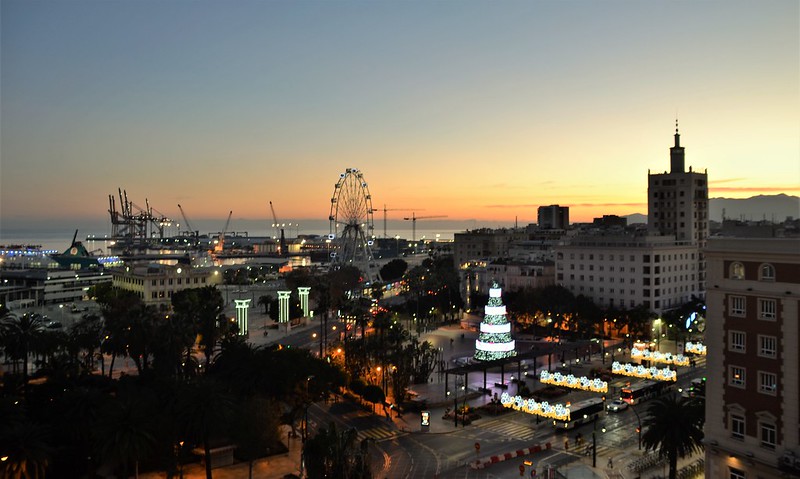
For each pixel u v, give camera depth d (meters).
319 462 77.00
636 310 199.12
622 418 119.19
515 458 98.56
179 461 92.62
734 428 76.62
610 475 89.44
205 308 152.00
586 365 164.38
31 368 160.88
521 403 119.94
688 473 91.25
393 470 94.38
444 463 97.19
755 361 74.44
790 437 70.94
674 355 159.38
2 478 74.19
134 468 90.44
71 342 135.00
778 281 72.69
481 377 154.12
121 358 175.50
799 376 70.31
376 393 124.19
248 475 92.38
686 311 198.38
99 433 77.50
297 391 105.62
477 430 113.94
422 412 114.69
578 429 113.44
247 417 88.19
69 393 92.56
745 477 74.75
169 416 84.19
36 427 79.38
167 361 129.25
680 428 80.31
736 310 76.56
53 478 89.19
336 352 157.62
